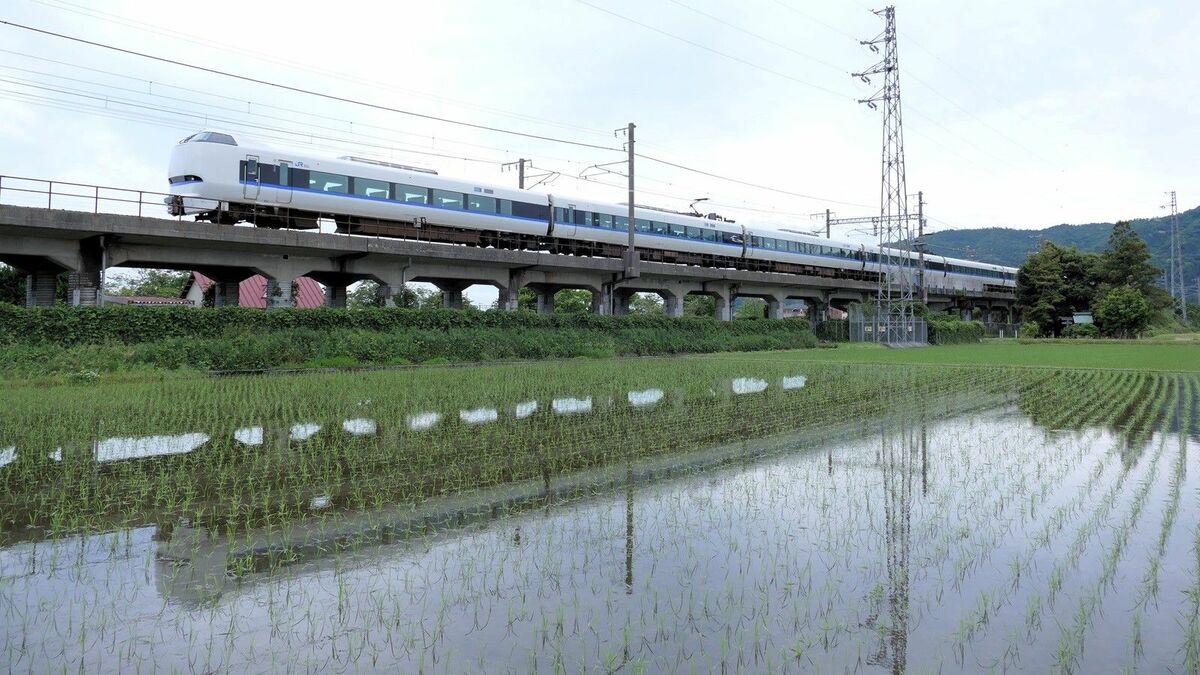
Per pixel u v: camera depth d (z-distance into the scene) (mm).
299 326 27953
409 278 34250
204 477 10070
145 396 17672
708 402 18562
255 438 12844
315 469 10609
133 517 8219
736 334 48844
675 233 44281
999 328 79750
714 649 5090
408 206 30938
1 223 21625
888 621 5559
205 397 17750
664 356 39906
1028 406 18266
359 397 18109
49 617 5594
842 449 12438
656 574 6512
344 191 28797
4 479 9836
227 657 4961
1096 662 4914
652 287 46375
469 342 32625
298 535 7613
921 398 19844
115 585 6242
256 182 26234
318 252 29578
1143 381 24625
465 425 14453
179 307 25266
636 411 16766
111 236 24453
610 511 8547
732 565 6746
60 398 16938
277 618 5582
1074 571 6574
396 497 9141
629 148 40094
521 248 37531
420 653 5020
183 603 5871
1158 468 10805
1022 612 5723
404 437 13070
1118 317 69375
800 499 9086
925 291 58938
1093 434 14000
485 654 5000
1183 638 5262
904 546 7285
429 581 6336
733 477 10312
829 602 5906
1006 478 10188
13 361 20594
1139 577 6430
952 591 6133
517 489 9578
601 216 39875
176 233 24734
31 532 7691
